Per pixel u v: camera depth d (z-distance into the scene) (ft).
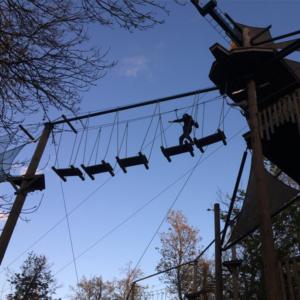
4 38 20.66
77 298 130.31
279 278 23.88
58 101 22.36
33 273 92.63
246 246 60.13
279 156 34.94
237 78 35.24
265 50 32.07
